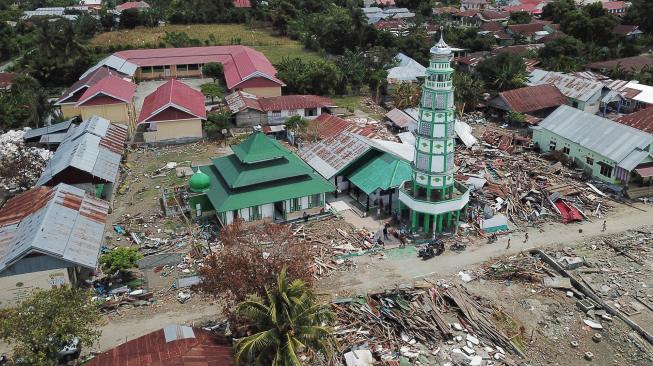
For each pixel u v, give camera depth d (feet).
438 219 219.20
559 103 368.68
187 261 204.54
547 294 187.11
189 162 304.91
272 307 128.47
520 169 276.00
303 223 234.38
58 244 179.73
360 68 443.32
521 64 412.16
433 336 165.37
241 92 386.93
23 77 414.21
